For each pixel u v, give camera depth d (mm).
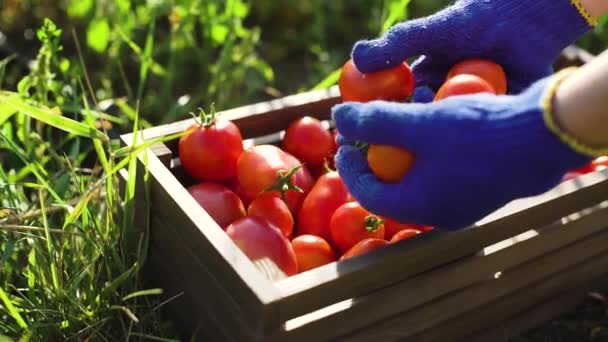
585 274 1265
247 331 1019
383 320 1080
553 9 1107
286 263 1078
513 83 1139
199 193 1146
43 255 1170
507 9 1108
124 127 1530
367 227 1129
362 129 968
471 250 1101
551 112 930
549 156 937
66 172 1306
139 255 1146
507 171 943
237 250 1028
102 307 1143
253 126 1236
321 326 1032
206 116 1163
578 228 1191
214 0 1612
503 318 1210
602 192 1178
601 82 911
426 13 1890
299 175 1195
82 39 1722
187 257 1100
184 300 1137
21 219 1177
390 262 1044
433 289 1096
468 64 1104
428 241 1062
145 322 1170
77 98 1391
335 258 1171
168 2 1638
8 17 1755
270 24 1959
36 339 1133
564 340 1253
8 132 1309
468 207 967
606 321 1278
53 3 1780
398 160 988
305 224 1177
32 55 1678
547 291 1233
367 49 1098
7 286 1172
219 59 1632
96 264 1183
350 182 1028
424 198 966
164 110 1607
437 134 950
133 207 1162
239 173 1151
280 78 1801
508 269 1158
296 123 1229
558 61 1403
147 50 1455
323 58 1782
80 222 1222
